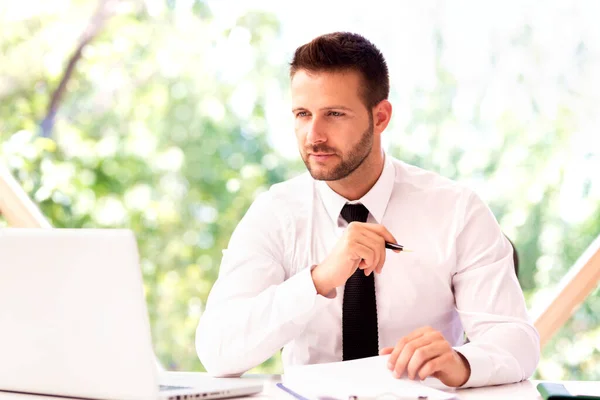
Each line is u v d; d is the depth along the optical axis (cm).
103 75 448
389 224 180
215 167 453
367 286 169
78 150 446
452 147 407
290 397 125
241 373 152
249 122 450
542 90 399
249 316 151
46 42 441
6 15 436
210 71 450
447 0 407
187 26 450
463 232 177
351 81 163
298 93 165
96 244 108
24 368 119
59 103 444
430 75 409
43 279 113
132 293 108
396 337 177
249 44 447
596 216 391
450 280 178
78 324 112
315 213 182
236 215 451
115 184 449
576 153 395
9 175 326
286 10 440
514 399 128
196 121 452
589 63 395
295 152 447
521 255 396
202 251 452
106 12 448
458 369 134
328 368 136
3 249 115
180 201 452
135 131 451
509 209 400
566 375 373
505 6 403
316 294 147
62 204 443
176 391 121
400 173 188
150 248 450
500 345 150
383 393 117
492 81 404
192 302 448
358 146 166
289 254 180
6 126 437
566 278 294
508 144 402
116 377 111
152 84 452
